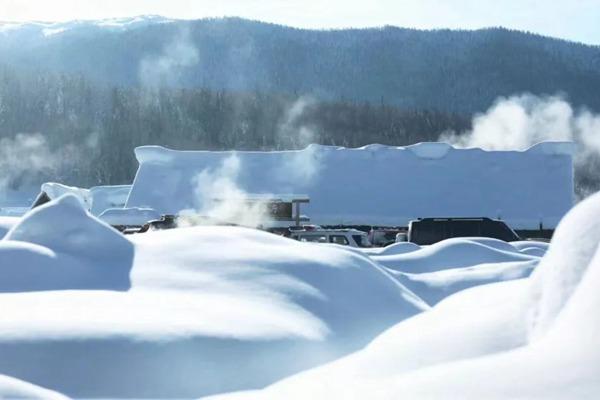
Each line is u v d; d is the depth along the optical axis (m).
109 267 9.71
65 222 10.40
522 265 12.73
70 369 6.54
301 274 9.51
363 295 9.63
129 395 6.47
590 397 2.65
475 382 3.03
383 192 36.41
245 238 10.66
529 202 35.72
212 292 8.88
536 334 3.94
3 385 4.11
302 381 4.34
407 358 4.23
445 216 35.12
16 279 9.15
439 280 12.39
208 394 6.65
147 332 7.02
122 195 45.78
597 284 3.45
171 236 10.70
